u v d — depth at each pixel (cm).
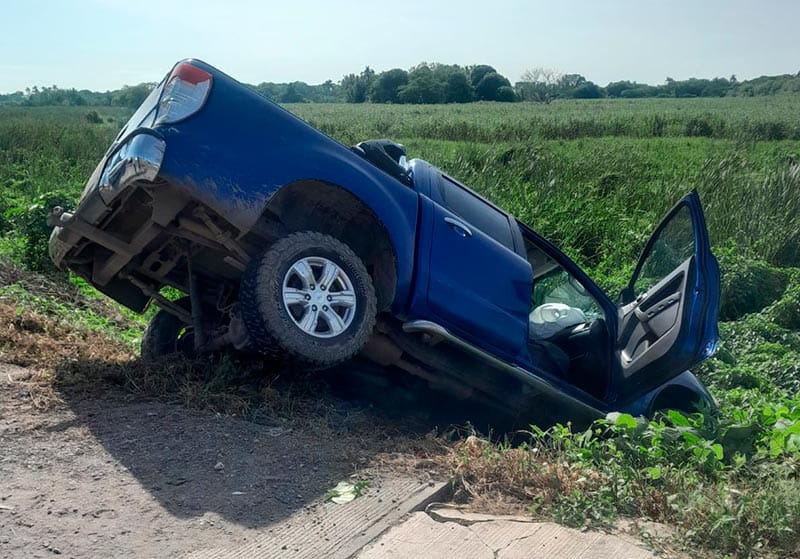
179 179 472
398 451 461
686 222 624
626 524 375
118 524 355
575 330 661
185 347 619
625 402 609
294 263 492
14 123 2906
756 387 793
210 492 389
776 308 1012
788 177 1364
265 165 498
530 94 11425
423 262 548
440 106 8875
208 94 496
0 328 627
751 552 346
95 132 2767
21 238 1067
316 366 498
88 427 457
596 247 1303
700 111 6581
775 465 424
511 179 1460
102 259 591
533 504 394
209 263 578
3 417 464
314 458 434
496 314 576
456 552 341
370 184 535
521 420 614
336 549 342
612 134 4084
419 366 576
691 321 572
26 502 369
